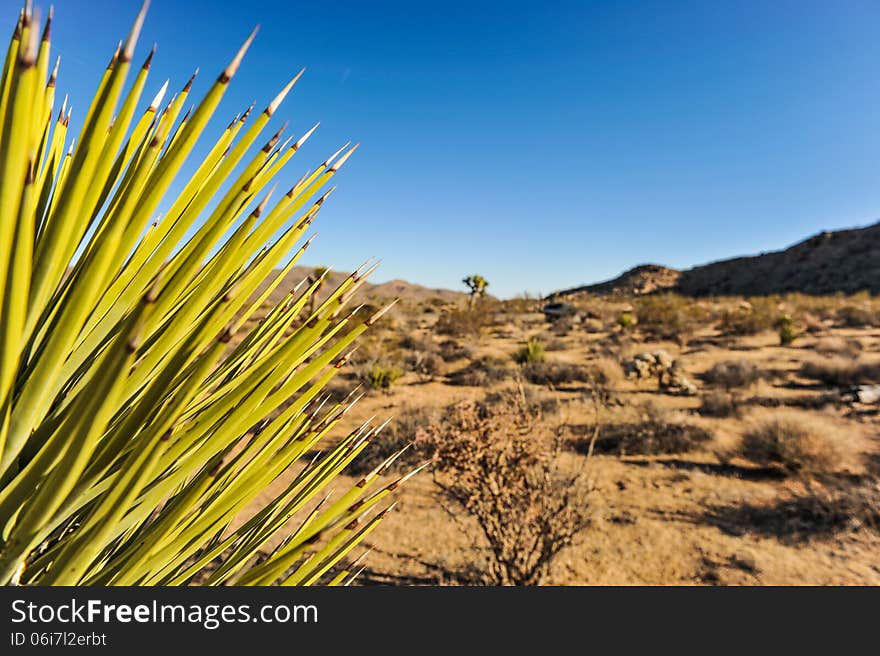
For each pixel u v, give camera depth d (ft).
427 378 51.93
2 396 1.84
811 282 187.73
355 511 2.84
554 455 15.35
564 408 36.94
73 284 2.28
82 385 2.31
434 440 15.08
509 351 69.05
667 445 28.81
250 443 2.81
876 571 16.43
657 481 24.59
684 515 21.11
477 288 123.95
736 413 35.58
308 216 2.78
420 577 16.92
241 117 2.58
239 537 3.24
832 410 34.53
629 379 48.88
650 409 33.04
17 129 1.57
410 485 24.59
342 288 2.52
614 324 92.84
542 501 14.92
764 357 57.26
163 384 1.93
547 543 14.92
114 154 1.96
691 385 44.11
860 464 25.07
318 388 2.67
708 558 17.70
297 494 3.37
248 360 3.21
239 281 2.01
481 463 14.64
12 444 1.99
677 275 254.68
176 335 2.03
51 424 2.19
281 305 3.50
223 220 2.04
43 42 2.09
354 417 36.83
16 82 1.54
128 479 1.81
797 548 18.16
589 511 19.51
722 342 70.13
